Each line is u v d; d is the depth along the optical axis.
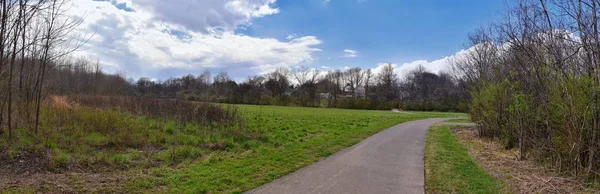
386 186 6.42
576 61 7.18
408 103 63.62
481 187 6.39
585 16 6.70
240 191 5.80
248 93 67.06
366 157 9.45
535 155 8.91
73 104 16.34
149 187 5.79
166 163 7.80
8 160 6.72
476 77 17.02
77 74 31.06
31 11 8.70
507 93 11.47
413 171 7.77
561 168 7.45
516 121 10.42
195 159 8.45
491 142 13.67
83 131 10.36
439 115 45.19
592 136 6.62
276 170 7.40
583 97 6.78
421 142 13.43
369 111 52.75
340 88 88.06
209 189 5.82
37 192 5.14
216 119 15.46
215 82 74.38
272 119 23.97
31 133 9.13
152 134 11.19
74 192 5.29
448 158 9.59
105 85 42.34
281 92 82.12
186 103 17.00
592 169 6.64
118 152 8.59
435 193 6.03
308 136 14.73
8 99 9.17
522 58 9.01
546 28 7.95
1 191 5.06
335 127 19.70
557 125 7.66
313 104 64.25
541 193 6.00
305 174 7.18
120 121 12.34
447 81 62.62
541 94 8.40
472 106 16.42
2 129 8.71
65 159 6.98
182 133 11.84
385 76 79.50
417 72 78.94
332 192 5.92
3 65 7.99
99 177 6.23
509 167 8.29
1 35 7.77
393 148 11.43
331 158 9.10
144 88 57.72
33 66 9.81
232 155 9.16
